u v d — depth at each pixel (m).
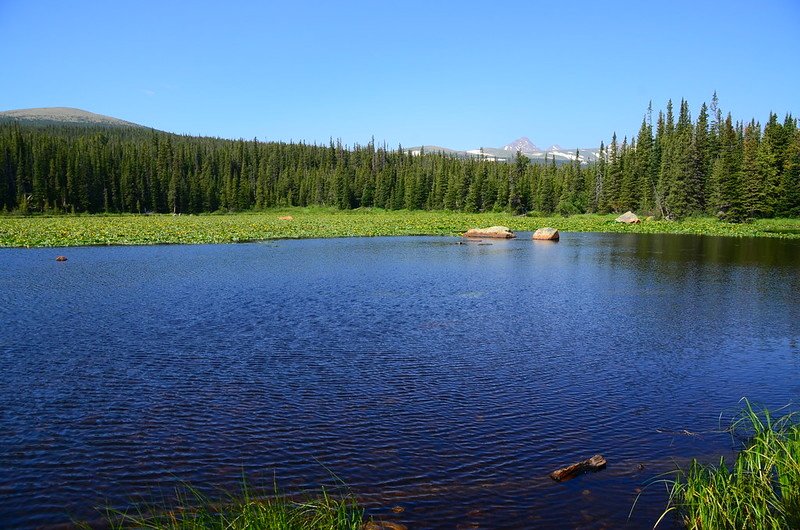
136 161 120.19
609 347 14.11
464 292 22.12
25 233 50.47
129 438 8.73
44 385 10.99
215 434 8.88
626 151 104.19
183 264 31.00
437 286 23.59
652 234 61.19
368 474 7.67
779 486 6.89
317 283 24.11
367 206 132.25
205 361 12.55
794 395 10.78
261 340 14.38
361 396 10.52
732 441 8.72
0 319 16.61
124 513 6.75
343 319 16.95
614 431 9.11
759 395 10.78
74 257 34.53
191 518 6.61
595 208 104.50
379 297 20.81
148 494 7.19
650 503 6.95
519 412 9.84
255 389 10.84
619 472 7.75
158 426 9.16
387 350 13.60
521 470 7.80
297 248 42.12
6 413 9.64
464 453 8.30
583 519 6.60
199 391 10.71
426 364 12.51
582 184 111.19
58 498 7.09
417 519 6.57
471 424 9.31
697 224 69.88
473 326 16.27
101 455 8.20
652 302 20.25
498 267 30.59
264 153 160.75
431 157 158.25
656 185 95.69
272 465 7.92
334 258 34.84
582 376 11.82
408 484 7.41
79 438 8.73
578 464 7.73
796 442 6.94
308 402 10.20
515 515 6.69
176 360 12.60
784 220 69.94
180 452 8.29
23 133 143.12
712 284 24.61
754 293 22.27
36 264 30.56
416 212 120.75
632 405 10.23
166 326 15.83
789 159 72.69
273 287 22.94
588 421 9.50
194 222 76.81
